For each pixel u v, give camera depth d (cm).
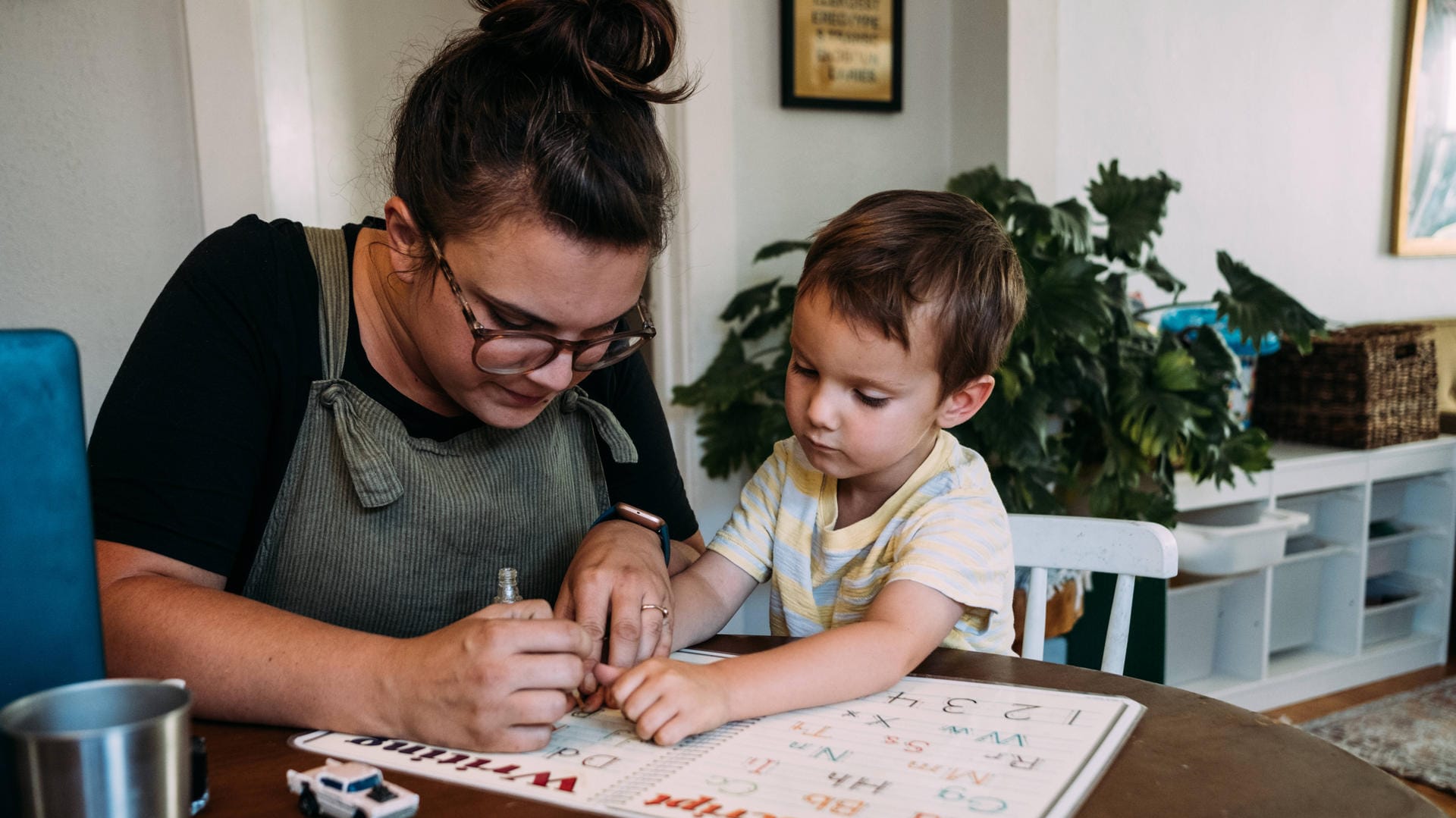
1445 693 284
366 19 228
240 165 203
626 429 106
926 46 254
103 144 197
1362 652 293
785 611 100
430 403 88
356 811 53
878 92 245
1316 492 292
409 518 87
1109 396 207
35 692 50
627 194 66
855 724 68
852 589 95
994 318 88
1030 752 62
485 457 90
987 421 187
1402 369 297
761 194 235
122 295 203
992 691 74
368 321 86
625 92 70
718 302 227
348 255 89
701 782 59
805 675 71
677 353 227
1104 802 56
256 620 69
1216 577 265
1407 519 316
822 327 84
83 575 51
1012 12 242
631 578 81
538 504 94
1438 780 226
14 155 192
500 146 66
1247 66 305
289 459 86
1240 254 312
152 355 81
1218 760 61
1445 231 360
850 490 99
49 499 50
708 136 221
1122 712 69
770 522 102
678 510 110
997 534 92
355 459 84
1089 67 273
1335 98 327
